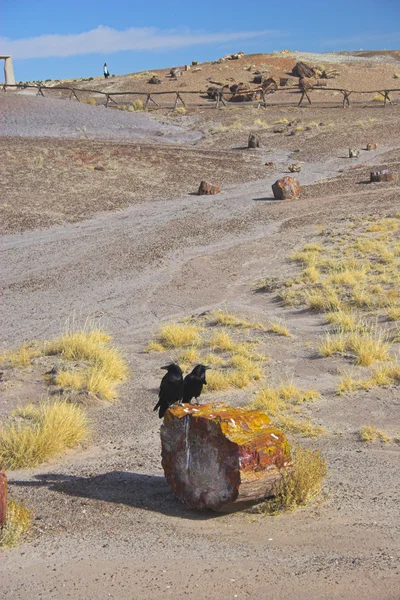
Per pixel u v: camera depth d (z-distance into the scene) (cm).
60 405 1132
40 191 3688
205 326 1856
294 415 1155
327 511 739
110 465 953
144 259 2695
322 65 8312
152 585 576
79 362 1477
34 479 895
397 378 1338
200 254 2747
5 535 678
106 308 2131
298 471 758
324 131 5297
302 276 2297
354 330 1691
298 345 1627
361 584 558
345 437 1045
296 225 3131
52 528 716
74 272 2562
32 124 5462
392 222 2997
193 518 742
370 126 5312
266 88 7269
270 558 624
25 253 2812
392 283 2095
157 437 1084
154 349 1647
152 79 7950
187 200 3716
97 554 645
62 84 8481
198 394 923
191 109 6512
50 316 2073
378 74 8069
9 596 562
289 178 3684
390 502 765
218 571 600
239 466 715
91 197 3669
